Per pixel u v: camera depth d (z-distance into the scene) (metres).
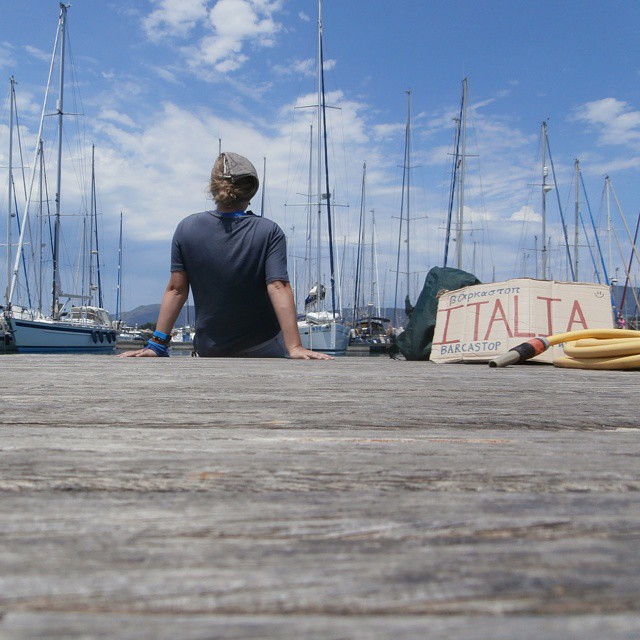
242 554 0.44
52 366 2.63
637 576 0.40
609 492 0.66
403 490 0.66
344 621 0.34
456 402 1.54
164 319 3.99
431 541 0.48
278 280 3.81
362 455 0.84
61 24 26.86
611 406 1.51
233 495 0.63
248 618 0.34
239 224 3.88
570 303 4.10
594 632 0.32
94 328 27.28
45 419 1.21
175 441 0.95
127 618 0.34
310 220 28.69
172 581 0.39
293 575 0.40
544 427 1.22
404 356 5.23
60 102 26.98
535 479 0.71
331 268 28.41
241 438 0.98
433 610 0.35
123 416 1.25
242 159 3.90
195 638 0.31
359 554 0.45
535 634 0.32
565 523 0.52
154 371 2.35
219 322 4.02
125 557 0.43
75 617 0.34
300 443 0.94
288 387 1.82
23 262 29.66
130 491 0.64
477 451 0.89
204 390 1.71
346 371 2.52
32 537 0.48
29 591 0.37
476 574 0.40
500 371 2.89
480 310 4.22
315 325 27.42
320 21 27.31
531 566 0.42
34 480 0.68
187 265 3.98
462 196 31.98
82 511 0.55
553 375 2.59
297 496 0.62
